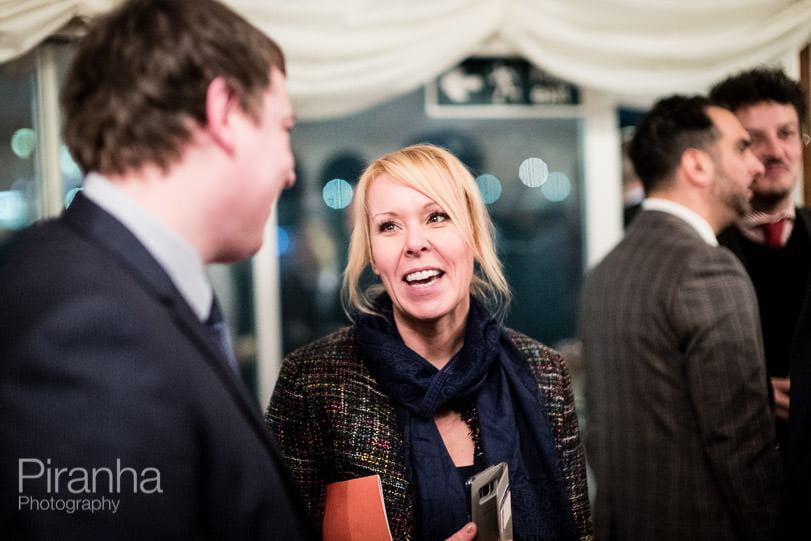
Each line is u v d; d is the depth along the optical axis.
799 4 2.21
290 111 0.74
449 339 1.12
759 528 1.32
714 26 2.28
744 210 1.54
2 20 1.82
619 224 2.77
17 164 2.14
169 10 0.65
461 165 1.09
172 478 0.55
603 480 1.63
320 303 2.73
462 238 1.05
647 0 2.26
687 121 1.52
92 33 0.67
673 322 1.41
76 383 0.52
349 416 1.04
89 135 0.65
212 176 0.66
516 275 2.84
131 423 0.53
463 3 2.26
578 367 2.67
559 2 2.29
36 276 0.58
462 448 1.07
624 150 2.70
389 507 1.01
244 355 2.67
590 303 1.68
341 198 2.75
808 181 1.91
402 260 1.04
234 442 0.62
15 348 0.53
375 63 2.24
